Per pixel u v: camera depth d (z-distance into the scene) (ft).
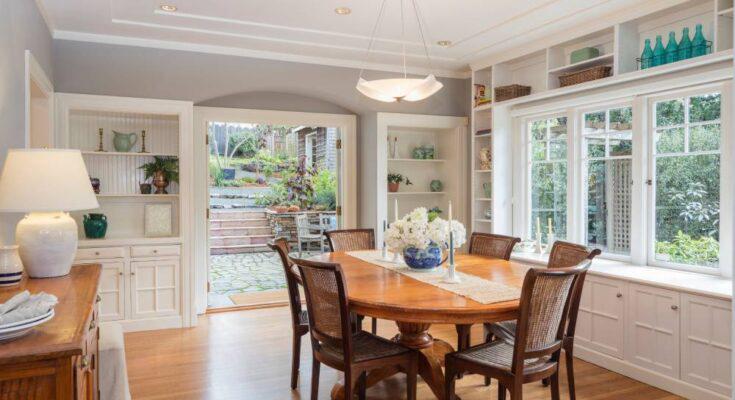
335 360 8.03
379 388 10.52
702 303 9.63
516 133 16.42
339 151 19.19
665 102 12.08
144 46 14.34
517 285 8.46
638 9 11.70
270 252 32.63
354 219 18.78
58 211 7.56
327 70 16.43
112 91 14.07
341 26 13.33
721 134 10.86
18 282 7.18
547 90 14.20
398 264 10.56
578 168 14.39
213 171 39.75
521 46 15.05
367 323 15.28
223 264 27.37
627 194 13.01
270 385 10.57
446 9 12.08
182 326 14.82
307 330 10.43
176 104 14.73
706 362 9.57
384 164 17.51
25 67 9.92
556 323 7.56
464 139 18.57
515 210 16.47
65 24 13.02
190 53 14.80
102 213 15.12
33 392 4.27
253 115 17.19
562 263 9.62
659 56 11.45
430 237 9.53
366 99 17.11
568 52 14.34
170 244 14.67
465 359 7.86
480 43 14.80
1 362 4.10
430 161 19.43
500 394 8.98
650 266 12.30
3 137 8.21
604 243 13.66
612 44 13.15
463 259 11.24
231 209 36.45
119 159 15.42
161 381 10.73
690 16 11.37
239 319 15.72
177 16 12.49
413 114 17.79
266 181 41.55
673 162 11.91
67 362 4.34
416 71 17.72
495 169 16.30
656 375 10.46
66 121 13.66
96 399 7.32
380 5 11.85
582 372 11.33
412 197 19.49
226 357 12.25
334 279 7.66
